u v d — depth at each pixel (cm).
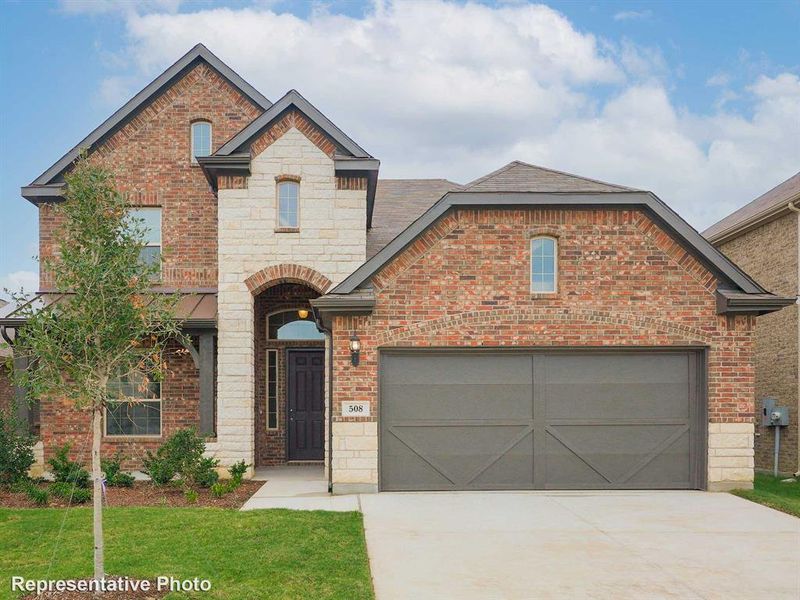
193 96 1592
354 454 1188
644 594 680
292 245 1392
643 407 1227
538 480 1216
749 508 1065
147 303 722
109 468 1213
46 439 1453
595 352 1227
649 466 1223
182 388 1495
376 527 935
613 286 1220
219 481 1268
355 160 1381
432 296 1209
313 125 1406
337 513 992
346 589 670
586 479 1220
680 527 941
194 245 1566
